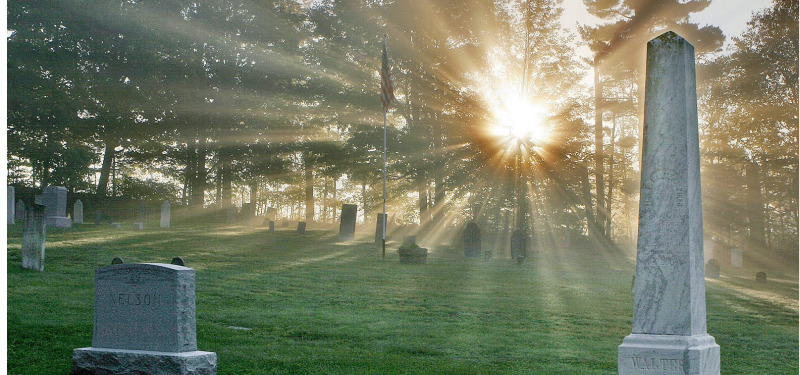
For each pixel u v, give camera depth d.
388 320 17.03
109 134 58.34
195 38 57.12
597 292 24.00
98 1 54.81
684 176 9.93
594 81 58.91
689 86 10.26
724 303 23.16
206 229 43.09
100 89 55.72
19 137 57.31
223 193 62.09
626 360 9.73
